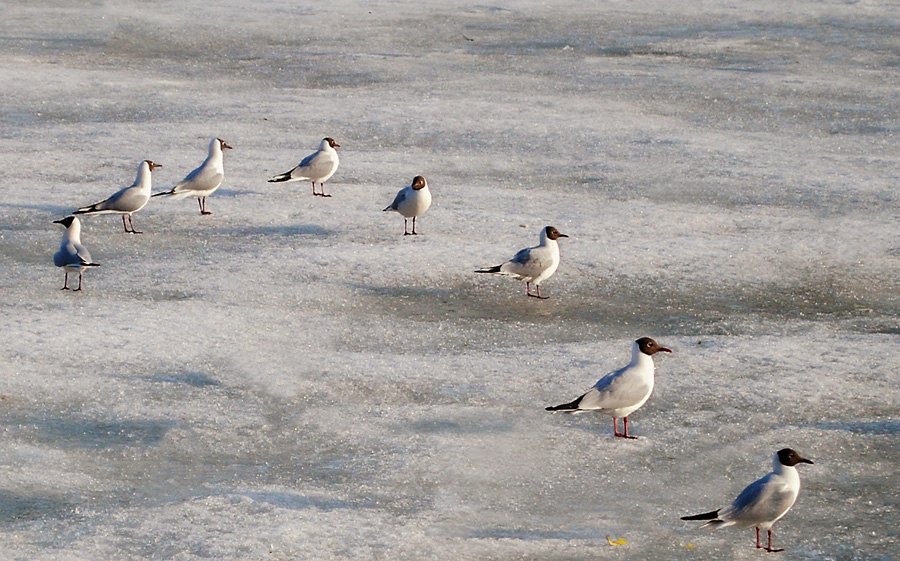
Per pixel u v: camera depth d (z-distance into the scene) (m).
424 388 12.83
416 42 36.78
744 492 9.20
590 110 28.08
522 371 13.27
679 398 12.57
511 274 15.56
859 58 34.16
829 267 17.52
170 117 27.14
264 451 11.34
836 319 15.47
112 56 34.25
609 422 12.00
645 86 30.73
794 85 30.66
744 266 17.48
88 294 15.84
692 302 16.08
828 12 40.94
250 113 27.58
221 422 11.92
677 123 26.95
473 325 15.06
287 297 15.78
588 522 9.90
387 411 12.22
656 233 19.02
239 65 33.53
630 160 23.81
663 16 40.78
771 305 16.03
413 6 42.47
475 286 16.52
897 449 11.37
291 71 32.78
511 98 29.25
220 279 16.39
